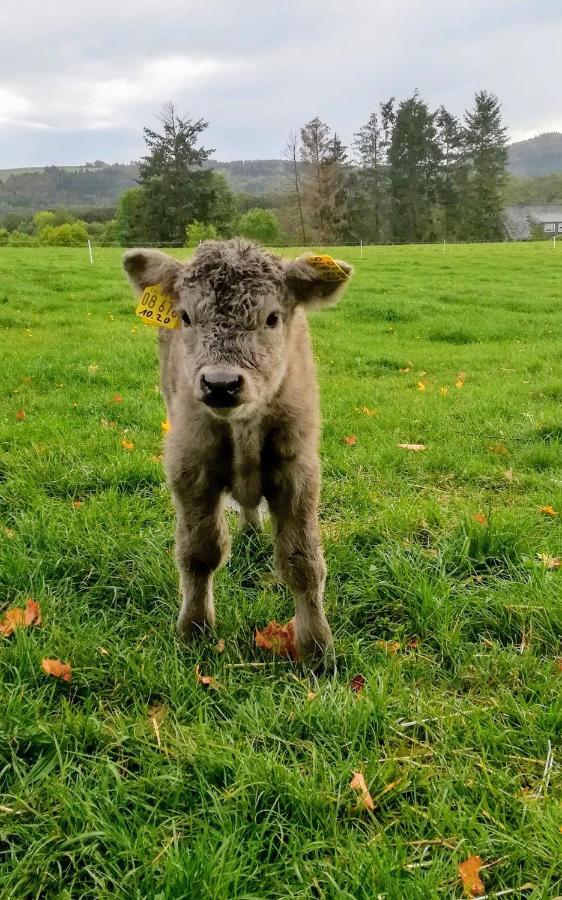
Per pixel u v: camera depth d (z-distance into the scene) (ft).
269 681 4.04
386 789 3.35
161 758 3.45
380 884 2.97
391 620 4.63
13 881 2.98
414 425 8.34
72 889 3.00
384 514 5.65
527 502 6.17
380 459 6.99
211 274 3.95
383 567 4.98
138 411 8.36
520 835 3.16
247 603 4.65
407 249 48.26
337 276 4.17
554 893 2.98
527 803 3.28
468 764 3.45
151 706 3.87
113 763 3.39
